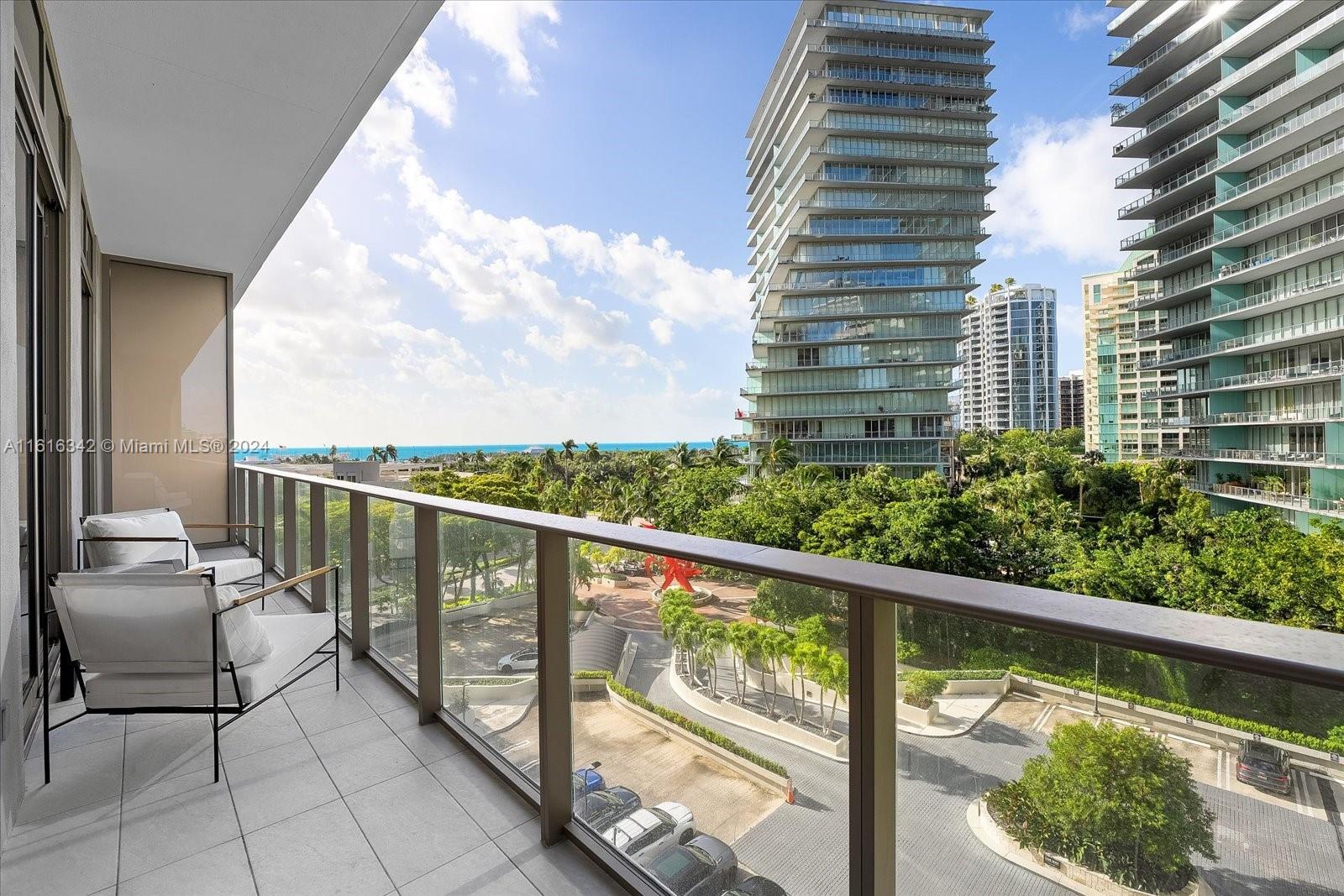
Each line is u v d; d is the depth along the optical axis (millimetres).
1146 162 32906
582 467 51656
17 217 2369
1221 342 29422
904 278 48094
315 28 3186
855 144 48719
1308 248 25656
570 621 1763
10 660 1786
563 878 1603
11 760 1808
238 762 2193
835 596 1066
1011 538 34250
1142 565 28969
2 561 1694
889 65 49688
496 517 1861
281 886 1580
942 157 49281
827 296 48062
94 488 5078
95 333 5137
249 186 4973
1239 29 28344
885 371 47500
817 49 49281
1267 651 553
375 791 2014
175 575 2049
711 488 45281
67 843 1748
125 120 3959
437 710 2514
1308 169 25781
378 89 3756
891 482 41094
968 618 894
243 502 6609
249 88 3680
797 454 47281
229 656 2131
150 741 2354
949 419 47281
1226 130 28828
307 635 2561
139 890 1565
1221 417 29625
